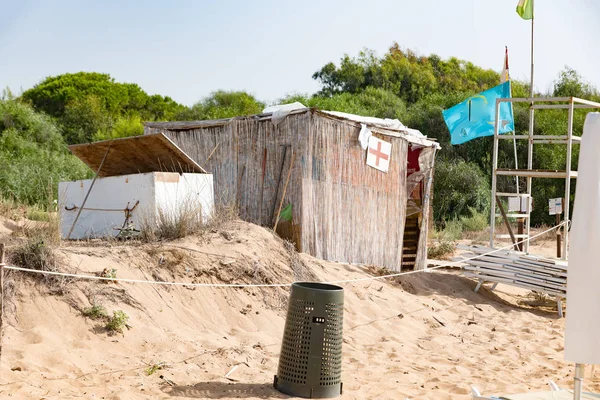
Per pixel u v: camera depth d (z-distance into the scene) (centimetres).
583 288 490
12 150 2530
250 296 941
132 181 1039
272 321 912
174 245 949
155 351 736
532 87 1376
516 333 1058
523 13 1389
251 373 723
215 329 849
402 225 1349
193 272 920
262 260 1016
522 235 1353
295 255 1084
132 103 4016
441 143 3048
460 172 2755
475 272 1351
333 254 1205
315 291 669
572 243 497
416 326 1028
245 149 1227
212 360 740
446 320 1100
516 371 833
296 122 1168
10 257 773
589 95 3847
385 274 1251
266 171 1201
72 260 814
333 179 1206
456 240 1994
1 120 2825
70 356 675
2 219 1156
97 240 1009
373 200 1284
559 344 997
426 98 3638
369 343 920
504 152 2962
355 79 4291
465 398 695
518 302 1326
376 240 1293
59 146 2823
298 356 668
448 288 1303
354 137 1243
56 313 740
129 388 625
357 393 691
